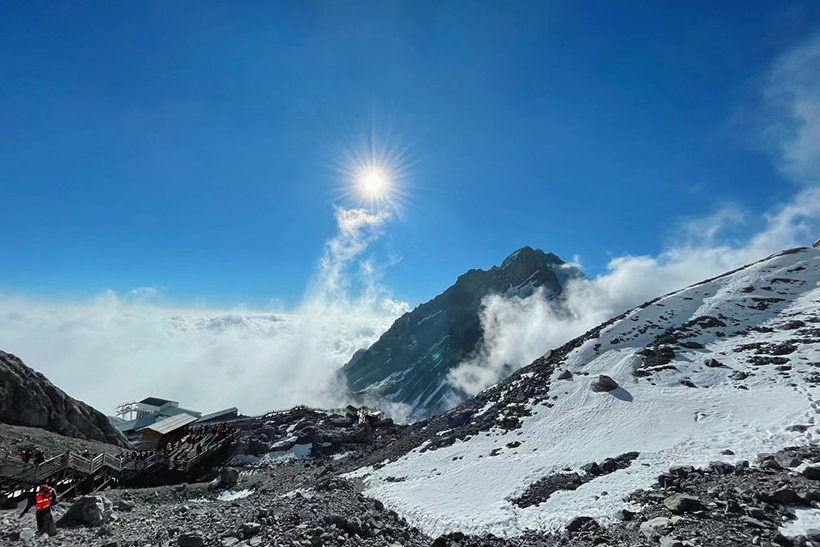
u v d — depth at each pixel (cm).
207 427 5747
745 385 3130
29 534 1538
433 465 3177
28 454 2908
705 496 1555
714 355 3859
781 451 1839
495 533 1720
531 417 3569
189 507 2256
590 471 2277
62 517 1811
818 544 1149
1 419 4372
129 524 1809
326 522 1534
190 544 1277
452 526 1839
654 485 1822
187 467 4069
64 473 2873
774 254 6556
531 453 2859
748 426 2369
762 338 4025
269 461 5350
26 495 2483
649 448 2388
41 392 4850
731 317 4741
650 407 3066
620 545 1348
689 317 4966
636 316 5256
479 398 4703
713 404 2875
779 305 4816
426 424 4838
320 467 4550
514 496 2169
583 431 2994
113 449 4694
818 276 5362
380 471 3416
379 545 1441
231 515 1686
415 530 1848
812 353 3366
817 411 2270
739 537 1222
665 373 3681
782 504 1384
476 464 2917
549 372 4438
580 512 1747
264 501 2195
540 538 1617
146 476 3681
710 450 2098
